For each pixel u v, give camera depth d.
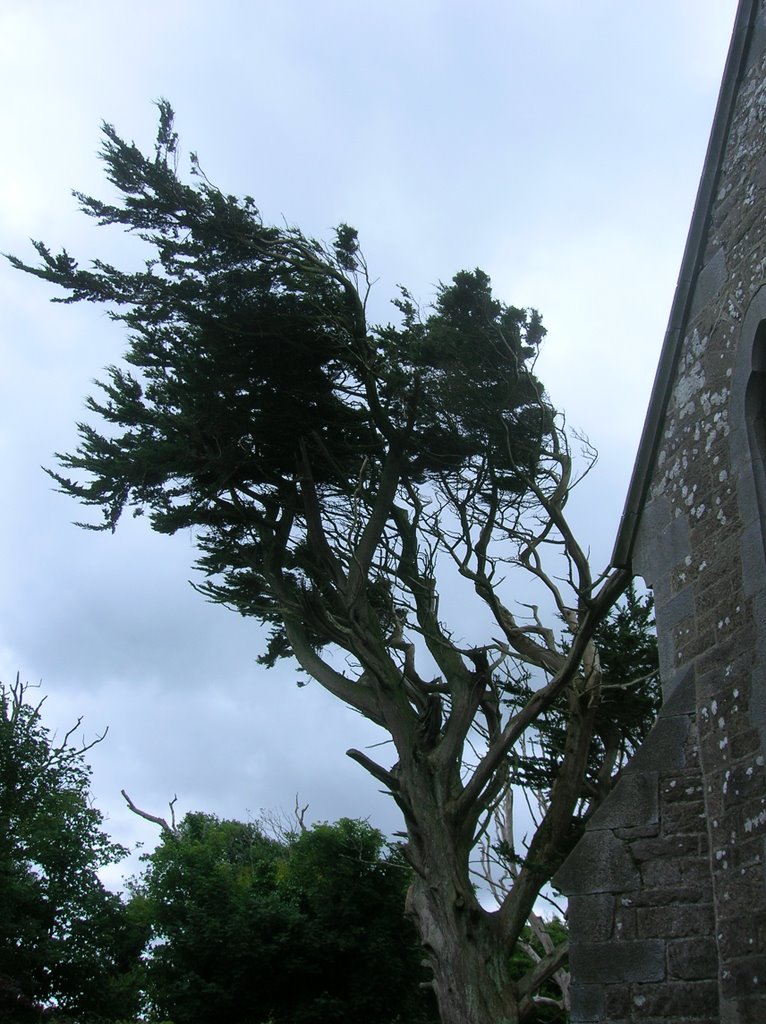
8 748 23.91
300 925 23.81
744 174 8.64
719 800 7.50
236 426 18.61
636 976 7.58
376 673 18.69
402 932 24.11
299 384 18.92
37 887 22.69
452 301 17.31
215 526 19.91
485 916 16.81
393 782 18.00
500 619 18.61
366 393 19.03
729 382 8.30
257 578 20.16
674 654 8.45
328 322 18.47
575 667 16.38
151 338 18.83
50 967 22.33
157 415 18.72
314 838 25.67
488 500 18.95
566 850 16.91
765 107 8.52
